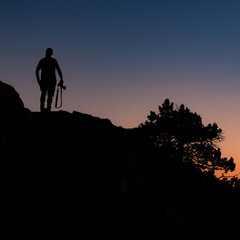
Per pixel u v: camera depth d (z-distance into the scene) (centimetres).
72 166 788
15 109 952
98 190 737
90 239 542
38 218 565
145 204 645
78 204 673
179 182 973
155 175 957
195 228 722
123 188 776
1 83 972
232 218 790
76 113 1118
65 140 911
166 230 588
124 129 1158
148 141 1170
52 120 1062
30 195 670
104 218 593
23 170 722
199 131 2411
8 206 566
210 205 885
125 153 905
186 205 848
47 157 809
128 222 573
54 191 691
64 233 546
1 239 492
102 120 1141
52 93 1202
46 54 1213
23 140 873
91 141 924
